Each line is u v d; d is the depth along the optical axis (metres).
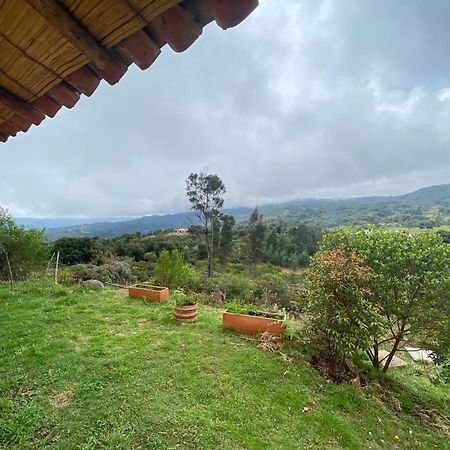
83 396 3.30
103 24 0.80
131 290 7.52
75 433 2.77
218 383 3.72
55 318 5.69
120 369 3.88
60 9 0.76
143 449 2.62
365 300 4.32
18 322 5.45
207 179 24.45
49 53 0.91
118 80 1.00
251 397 3.50
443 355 4.58
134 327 5.47
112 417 2.98
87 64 0.97
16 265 9.88
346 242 5.45
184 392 3.49
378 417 3.67
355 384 4.32
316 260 5.08
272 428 3.04
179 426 2.90
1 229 9.69
